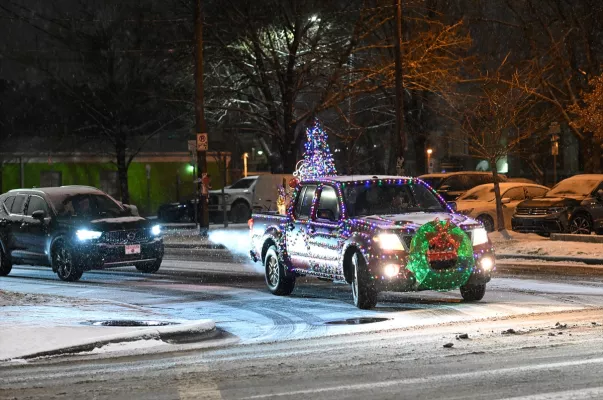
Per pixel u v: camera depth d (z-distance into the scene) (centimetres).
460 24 4350
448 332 1266
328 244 1639
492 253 1566
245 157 6209
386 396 879
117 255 2219
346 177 1733
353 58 4534
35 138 5888
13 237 2366
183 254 2970
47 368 1098
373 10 4294
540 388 886
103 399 912
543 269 2183
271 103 4400
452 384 920
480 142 3334
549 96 4453
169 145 6175
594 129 3278
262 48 4462
